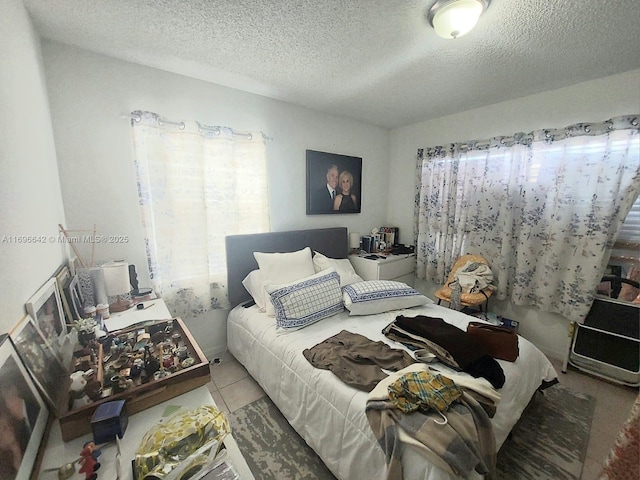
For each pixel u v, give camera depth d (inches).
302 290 76.7
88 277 58.3
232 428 63.2
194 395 37.9
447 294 102.3
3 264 28.5
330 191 115.6
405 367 52.1
